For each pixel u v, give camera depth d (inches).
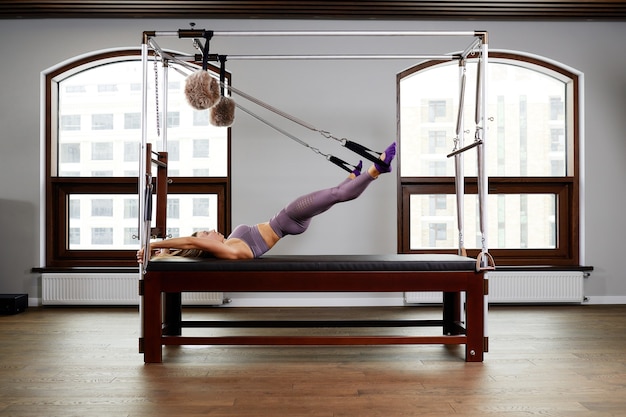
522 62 218.7
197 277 129.4
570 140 220.2
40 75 213.6
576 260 218.7
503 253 218.8
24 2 197.9
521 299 209.5
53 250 216.7
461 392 106.7
